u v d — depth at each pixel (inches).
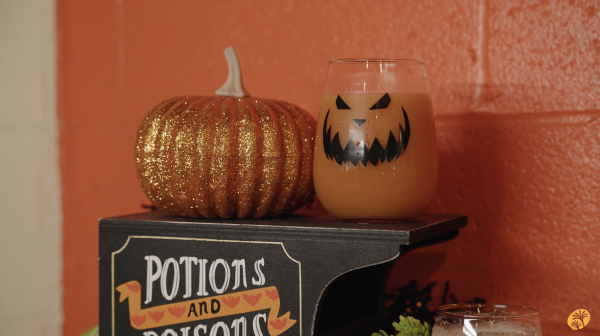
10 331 39.3
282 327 24.5
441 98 29.6
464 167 29.3
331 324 26.8
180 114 26.0
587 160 27.1
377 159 23.8
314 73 32.3
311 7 32.4
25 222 39.2
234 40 34.2
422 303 29.0
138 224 26.1
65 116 38.4
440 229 25.2
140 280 26.1
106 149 37.3
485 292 28.9
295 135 26.2
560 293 27.6
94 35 37.7
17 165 39.4
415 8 30.1
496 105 28.6
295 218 26.6
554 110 27.6
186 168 25.4
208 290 25.4
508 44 28.4
